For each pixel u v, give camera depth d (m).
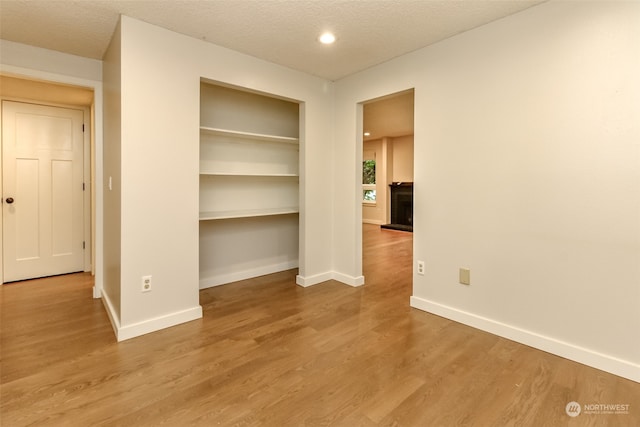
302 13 2.26
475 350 2.21
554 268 2.15
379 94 3.19
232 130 3.42
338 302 3.10
